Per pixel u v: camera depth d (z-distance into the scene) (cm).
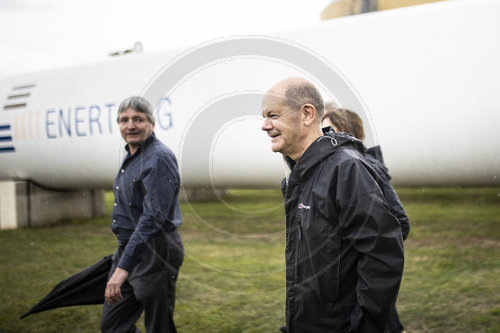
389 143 321
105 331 171
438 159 319
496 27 295
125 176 162
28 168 491
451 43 304
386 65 317
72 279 178
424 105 309
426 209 437
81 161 449
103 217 547
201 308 265
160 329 163
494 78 293
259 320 247
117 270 156
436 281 312
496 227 431
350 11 387
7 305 281
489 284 302
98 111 423
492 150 303
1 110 476
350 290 112
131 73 416
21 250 406
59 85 454
